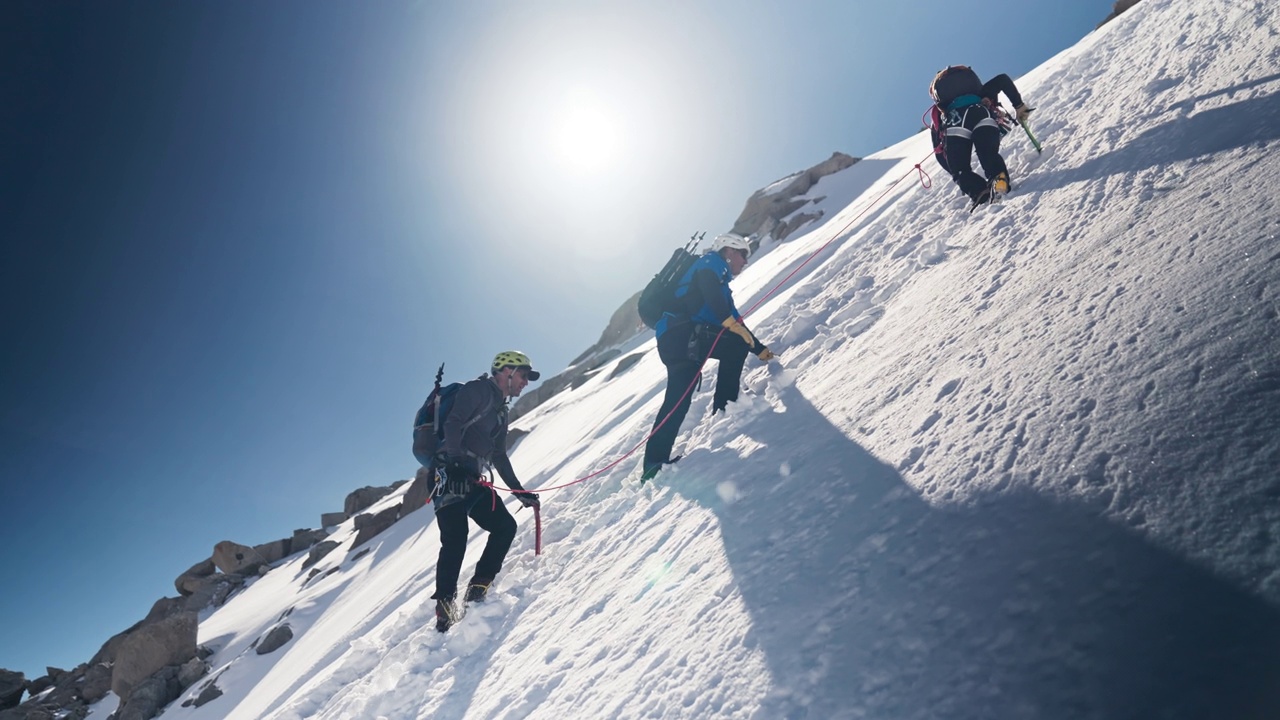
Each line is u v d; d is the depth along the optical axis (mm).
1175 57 4160
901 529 1568
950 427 1857
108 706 16234
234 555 25125
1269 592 956
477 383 4059
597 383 21000
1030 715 996
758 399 3582
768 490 2303
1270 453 1166
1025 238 3045
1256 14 3768
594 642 2240
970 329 2465
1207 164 2521
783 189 27656
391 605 6797
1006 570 1262
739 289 13758
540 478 9102
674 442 4094
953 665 1148
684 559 2270
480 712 2402
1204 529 1104
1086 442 1441
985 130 4082
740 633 1585
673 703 1521
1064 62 6398
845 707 1204
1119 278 2070
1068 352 1829
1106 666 993
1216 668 904
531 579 3736
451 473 3896
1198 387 1405
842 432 2377
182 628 13719
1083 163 3490
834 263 5863
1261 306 1523
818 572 1613
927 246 4168
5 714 17422
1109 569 1134
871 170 24219
